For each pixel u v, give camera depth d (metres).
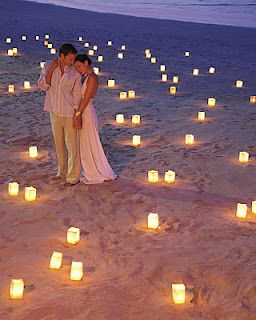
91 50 21.30
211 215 7.16
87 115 7.82
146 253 6.08
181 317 4.94
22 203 7.39
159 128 11.45
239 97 15.04
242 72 19.06
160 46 24.52
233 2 53.25
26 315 4.86
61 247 6.20
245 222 6.97
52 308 4.97
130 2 51.97
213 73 18.64
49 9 39.12
